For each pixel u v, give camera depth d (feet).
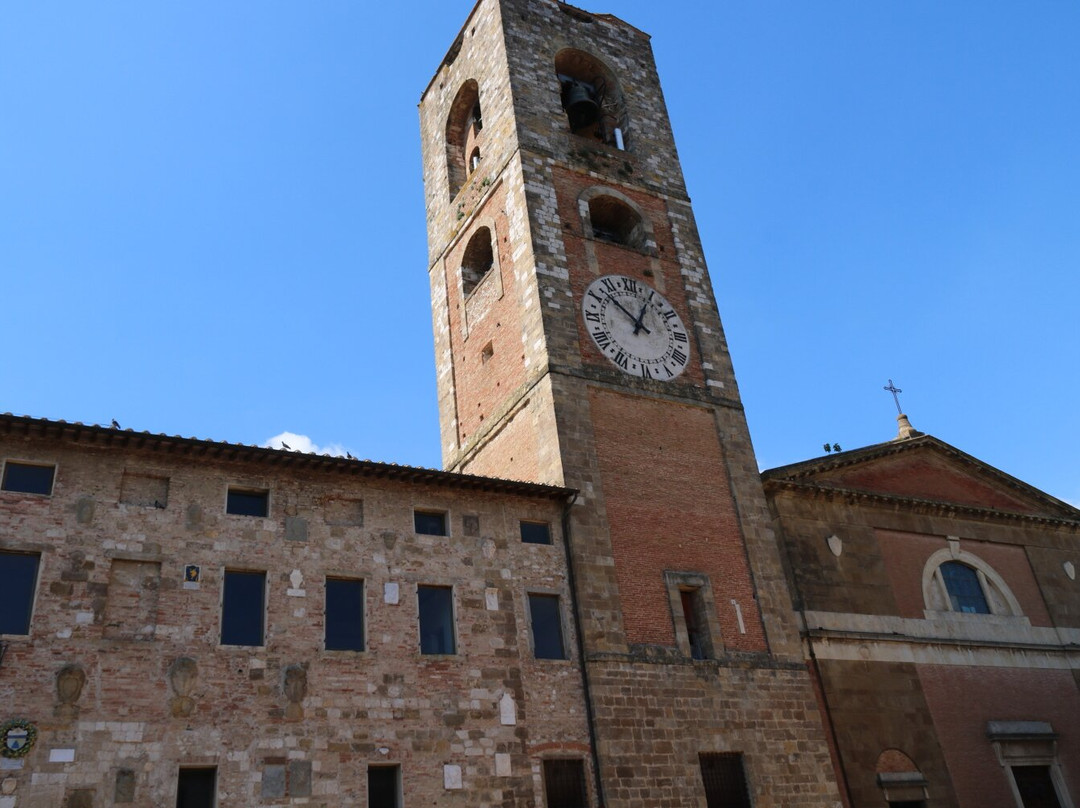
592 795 89.51
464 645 90.22
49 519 78.79
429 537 93.97
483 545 96.37
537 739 89.25
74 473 81.30
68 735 72.28
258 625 83.15
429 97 165.68
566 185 131.95
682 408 120.06
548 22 149.79
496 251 131.03
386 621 87.76
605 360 118.01
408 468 93.35
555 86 142.61
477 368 129.80
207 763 75.61
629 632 99.25
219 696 78.23
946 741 113.19
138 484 83.92
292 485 89.71
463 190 144.97
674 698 97.30
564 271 122.52
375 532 91.40
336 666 83.71
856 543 123.34
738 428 122.42
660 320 126.52
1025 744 118.01
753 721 100.53
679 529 109.70
